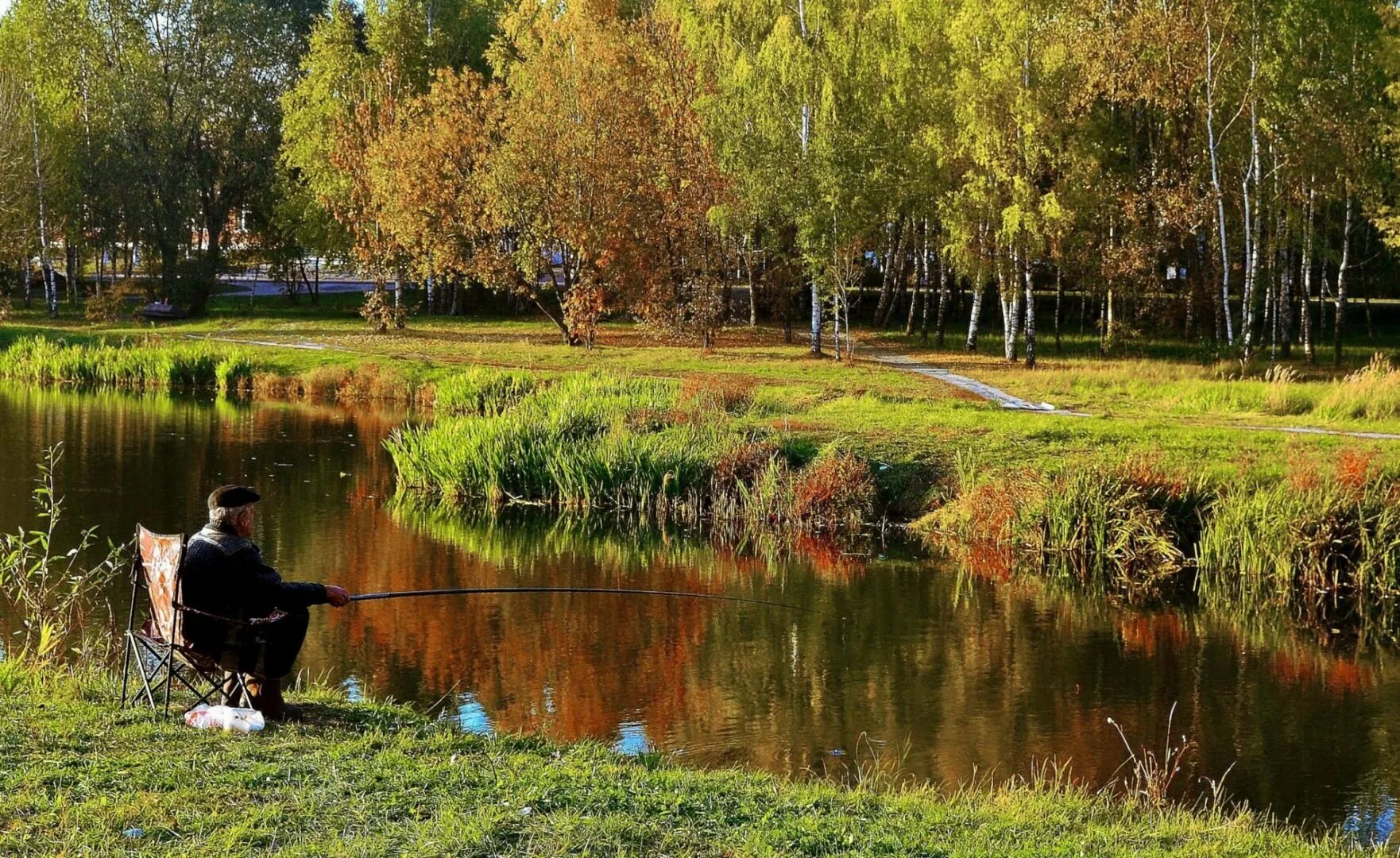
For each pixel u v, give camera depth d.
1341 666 14.37
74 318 57.53
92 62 63.53
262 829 5.79
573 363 41.75
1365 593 17.11
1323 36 40.34
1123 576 18.53
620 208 46.62
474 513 22.61
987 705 12.55
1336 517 17.88
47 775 6.41
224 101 59.09
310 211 56.97
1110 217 43.34
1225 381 33.53
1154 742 11.55
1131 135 47.97
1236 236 46.56
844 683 13.14
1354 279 54.59
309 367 41.88
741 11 46.88
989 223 42.09
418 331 53.50
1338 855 7.20
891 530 21.34
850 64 43.00
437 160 48.41
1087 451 23.02
